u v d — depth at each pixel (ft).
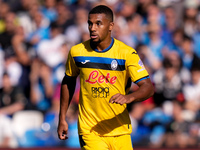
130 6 109.29
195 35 108.58
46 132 85.35
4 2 110.11
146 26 106.52
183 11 112.47
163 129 88.74
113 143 41.83
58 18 105.81
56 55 97.86
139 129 88.12
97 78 40.52
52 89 93.09
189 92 95.96
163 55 101.30
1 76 94.02
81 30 103.14
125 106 41.91
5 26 103.91
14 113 87.45
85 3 109.40
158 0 113.09
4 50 99.04
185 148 86.89
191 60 102.47
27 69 96.43
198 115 92.48
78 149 81.41
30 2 109.19
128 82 41.73
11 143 83.71
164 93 93.30
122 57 39.86
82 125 41.91
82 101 41.93
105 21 39.65
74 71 42.45
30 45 100.17
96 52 40.47
